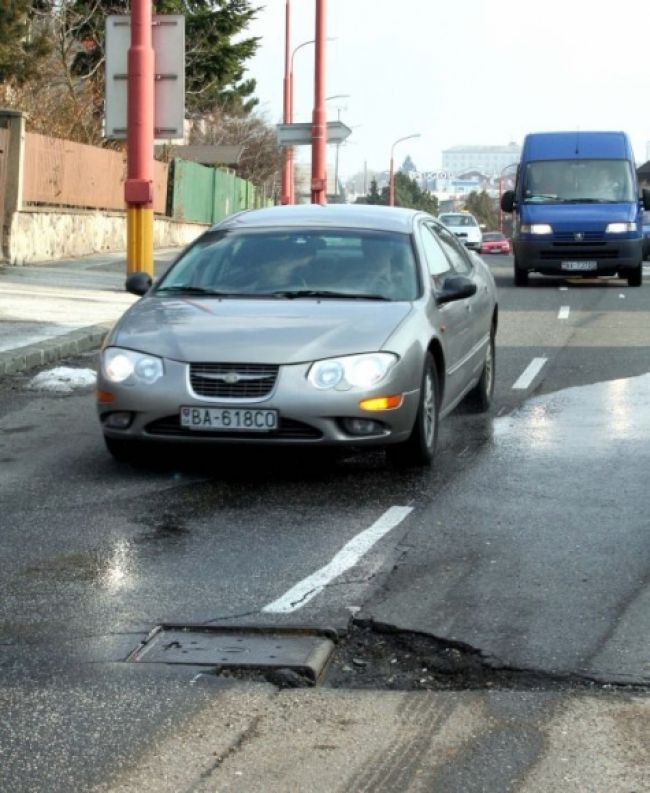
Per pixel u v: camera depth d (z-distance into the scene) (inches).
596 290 967.0
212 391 301.4
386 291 338.3
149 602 221.6
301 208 382.0
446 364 343.9
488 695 180.5
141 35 707.4
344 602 220.4
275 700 178.7
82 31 1568.7
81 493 301.3
